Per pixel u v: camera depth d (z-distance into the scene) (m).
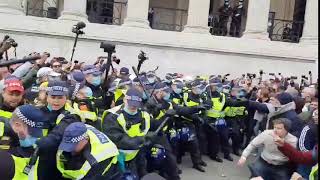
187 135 10.01
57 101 5.13
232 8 23.55
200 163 10.39
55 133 4.67
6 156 2.29
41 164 4.60
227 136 11.41
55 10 22.28
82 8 21.23
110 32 21.02
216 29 23.38
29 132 4.57
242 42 21.75
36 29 20.52
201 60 21.48
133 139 5.93
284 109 7.66
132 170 6.11
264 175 6.92
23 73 7.47
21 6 21.38
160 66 21.19
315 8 22.05
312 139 6.00
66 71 9.61
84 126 4.58
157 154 7.57
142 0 21.62
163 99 9.08
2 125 4.64
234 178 9.89
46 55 11.17
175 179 8.07
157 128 7.13
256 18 22.08
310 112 7.42
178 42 21.42
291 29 24.44
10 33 20.39
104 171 4.66
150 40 21.23
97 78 7.90
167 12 27.11
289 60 21.72
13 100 5.27
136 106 5.97
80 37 20.62
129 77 9.85
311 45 21.78
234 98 11.71
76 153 4.60
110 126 5.92
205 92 10.84
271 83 13.78
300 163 6.01
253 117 12.12
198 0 21.89
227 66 21.53
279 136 6.25
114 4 24.70
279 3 27.00
